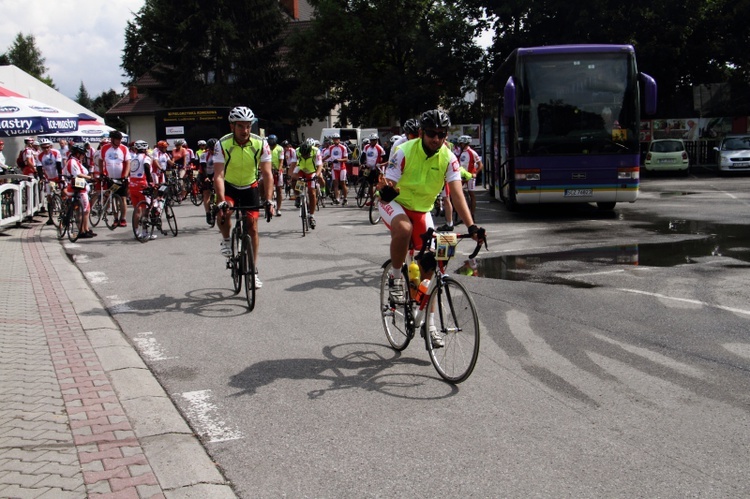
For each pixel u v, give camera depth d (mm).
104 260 11375
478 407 4598
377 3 42344
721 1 36469
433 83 41969
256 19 45688
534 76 15711
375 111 47281
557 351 5816
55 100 30438
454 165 5484
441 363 5191
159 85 52188
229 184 8055
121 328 6918
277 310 7562
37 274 9828
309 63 43938
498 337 6273
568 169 15711
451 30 39938
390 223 5547
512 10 35656
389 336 6039
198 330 6773
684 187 25094
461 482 3553
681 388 4887
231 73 46500
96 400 4715
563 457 3824
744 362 5406
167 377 5363
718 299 7453
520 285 8500
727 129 38375
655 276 8797
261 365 5613
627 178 15680
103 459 3783
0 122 15219
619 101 15641
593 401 4676
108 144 14945
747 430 4152
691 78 38719
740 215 15656
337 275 9547
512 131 16562
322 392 4945
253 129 29594
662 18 35094
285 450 3994
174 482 3516
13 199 15766
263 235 14375
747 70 39219
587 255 10648
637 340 6066
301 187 14320
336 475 3666
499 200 21719
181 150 24172
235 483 3592
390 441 4086
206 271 10070
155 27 45312
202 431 4293
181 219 18125
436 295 5258
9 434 4121
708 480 3531
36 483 3492
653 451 3885
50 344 6148
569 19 34875
